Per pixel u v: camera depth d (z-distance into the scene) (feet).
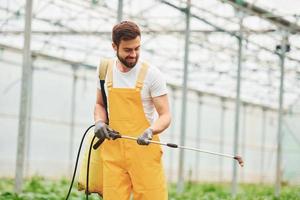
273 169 133.49
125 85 19.24
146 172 19.30
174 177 111.86
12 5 71.77
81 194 53.01
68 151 89.35
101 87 19.89
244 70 100.58
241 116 125.39
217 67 103.45
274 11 67.77
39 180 73.10
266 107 130.82
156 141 18.75
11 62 80.12
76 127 90.99
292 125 128.36
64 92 88.48
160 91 19.22
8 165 81.71
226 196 65.26
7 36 78.23
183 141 58.90
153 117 19.76
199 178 116.16
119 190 19.56
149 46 88.58
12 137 81.76
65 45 84.38
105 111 20.27
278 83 115.55
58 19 73.56
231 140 123.85
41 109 85.56
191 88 108.17
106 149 19.71
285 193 75.46
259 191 82.99
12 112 81.51
